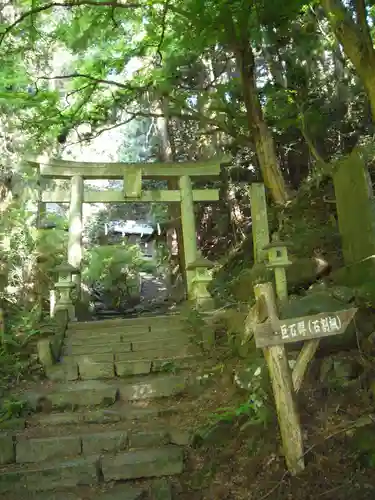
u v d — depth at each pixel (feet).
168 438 14.17
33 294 33.42
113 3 25.26
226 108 33.83
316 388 13.89
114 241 62.39
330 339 13.82
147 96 40.96
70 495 12.12
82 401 16.76
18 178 37.55
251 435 13.07
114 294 45.14
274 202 30.58
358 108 34.73
